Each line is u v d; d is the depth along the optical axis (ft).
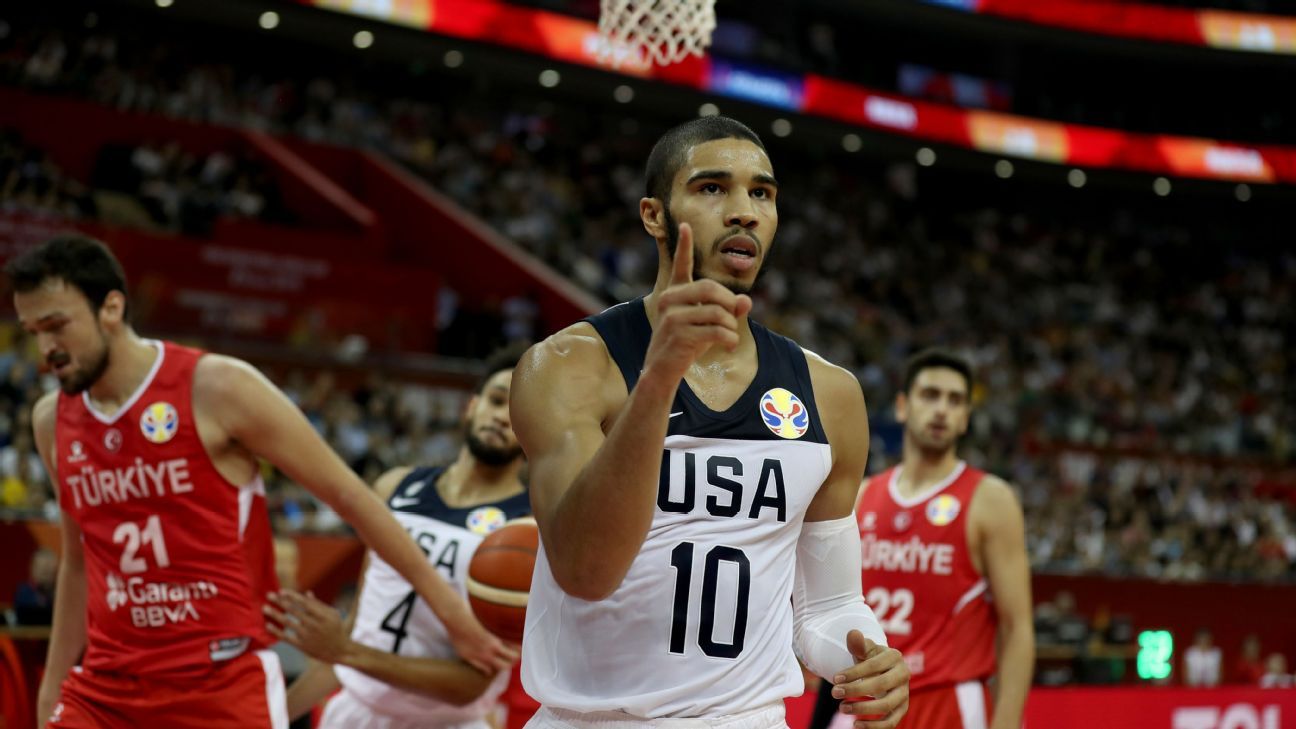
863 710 6.70
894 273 75.36
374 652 10.99
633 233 68.64
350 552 24.44
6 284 41.70
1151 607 37.19
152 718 9.47
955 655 13.26
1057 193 90.27
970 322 73.00
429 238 60.54
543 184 67.82
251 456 10.02
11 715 15.21
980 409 57.82
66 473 9.87
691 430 6.57
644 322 6.87
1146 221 91.35
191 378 9.70
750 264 6.60
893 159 84.38
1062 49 82.48
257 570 10.02
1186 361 75.56
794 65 71.77
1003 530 13.23
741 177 6.62
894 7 74.13
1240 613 38.52
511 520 11.75
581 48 64.18
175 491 9.58
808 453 6.81
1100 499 52.44
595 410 6.53
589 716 6.51
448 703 11.55
